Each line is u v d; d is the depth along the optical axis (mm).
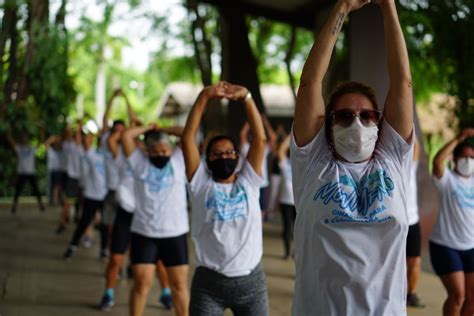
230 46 15719
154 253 5066
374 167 2549
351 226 2479
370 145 2510
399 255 2490
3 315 6215
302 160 2623
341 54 12930
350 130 2482
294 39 18562
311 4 14523
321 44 2580
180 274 5055
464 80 13789
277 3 14672
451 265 5148
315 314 2545
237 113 15234
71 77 19422
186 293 5090
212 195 3932
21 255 9602
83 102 44000
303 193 2605
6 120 17391
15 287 7453
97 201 9359
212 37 19781
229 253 3838
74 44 28219
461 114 14180
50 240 11172
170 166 5137
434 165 5289
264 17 15109
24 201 18203
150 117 45375
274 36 22984
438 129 15047
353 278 2471
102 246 9414
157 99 45281
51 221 13875
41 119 18219
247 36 15820
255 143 4066
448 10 13578
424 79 14867
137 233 5090
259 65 22500
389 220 2447
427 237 9703
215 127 16406
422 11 13586
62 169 14477
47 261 9180
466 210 5191
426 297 7184
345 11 2570
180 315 5059
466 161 5277
